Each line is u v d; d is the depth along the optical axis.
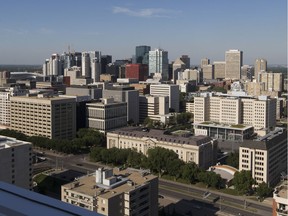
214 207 179.75
